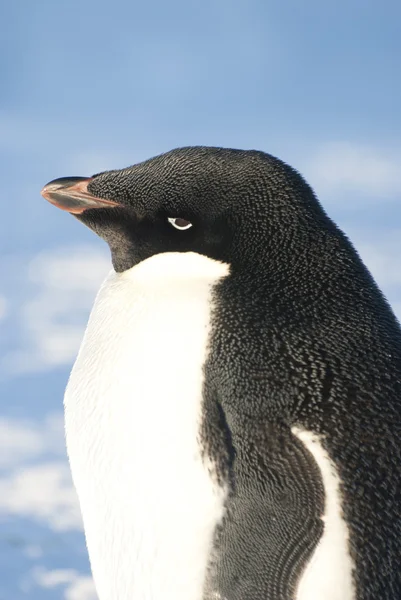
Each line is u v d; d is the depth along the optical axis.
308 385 6.27
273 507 6.16
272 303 6.51
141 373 6.56
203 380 6.43
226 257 6.71
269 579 6.12
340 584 5.93
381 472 6.07
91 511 6.79
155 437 6.44
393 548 5.97
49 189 7.38
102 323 6.92
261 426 6.25
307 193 6.84
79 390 6.84
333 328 6.42
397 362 6.39
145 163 7.16
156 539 6.45
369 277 6.71
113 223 7.11
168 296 6.71
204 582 6.38
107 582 6.77
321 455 6.11
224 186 6.79
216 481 6.34
